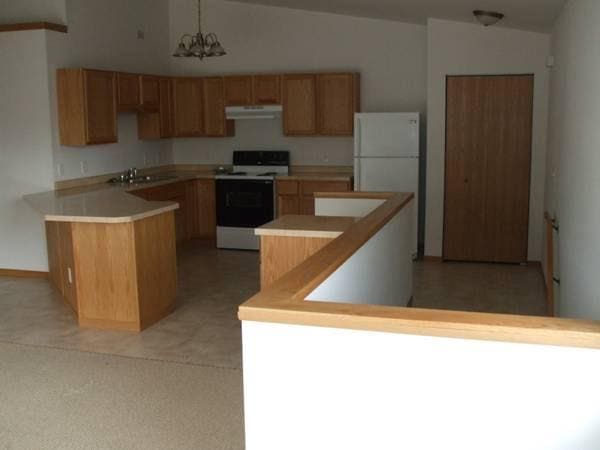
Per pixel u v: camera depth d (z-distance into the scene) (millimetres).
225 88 7746
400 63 7488
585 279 3234
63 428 3250
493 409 1906
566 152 4254
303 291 2254
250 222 7562
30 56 6051
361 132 7027
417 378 1961
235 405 3490
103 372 3953
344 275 2936
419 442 1999
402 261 4688
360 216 5039
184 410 3436
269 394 2113
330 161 7898
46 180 6199
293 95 7520
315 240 3818
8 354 4266
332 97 7430
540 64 6527
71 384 3777
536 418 1871
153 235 4871
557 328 1823
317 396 2068
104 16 6844
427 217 7043
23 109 6160
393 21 7402
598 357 1789
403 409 1993
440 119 6852
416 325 1916
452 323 1888
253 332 2086
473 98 6754
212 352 4285
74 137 6180
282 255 3889
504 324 1867
